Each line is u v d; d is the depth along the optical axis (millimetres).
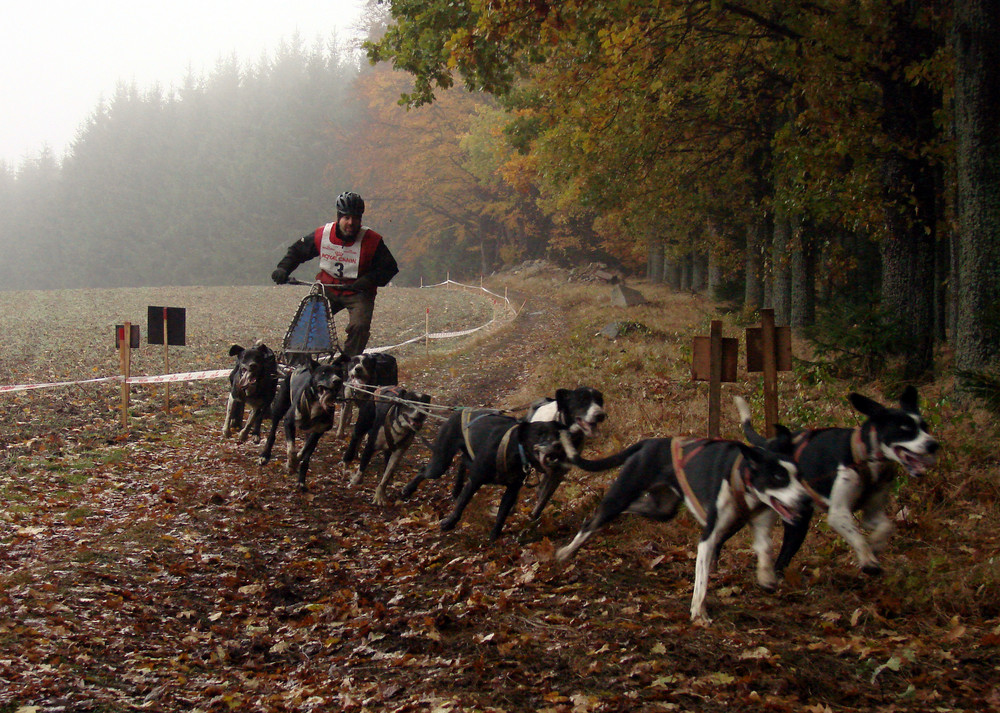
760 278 24656
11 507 7836
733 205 22375
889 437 5180
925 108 12453
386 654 5055
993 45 9797
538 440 6734
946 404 9617
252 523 7797
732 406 11578
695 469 5527
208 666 4926
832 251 16703
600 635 5188
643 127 17047
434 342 24875
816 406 10219
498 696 4445
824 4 11727
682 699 4344
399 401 8375
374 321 31453
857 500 5504
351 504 8680
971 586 5496
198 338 23703
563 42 14984
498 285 53062
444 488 9289
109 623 5328
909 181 12586
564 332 25547
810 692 4402
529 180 29734
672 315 26594
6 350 20250
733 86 17281
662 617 5430
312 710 4328
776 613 5473
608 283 46781
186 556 6840
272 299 41844
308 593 6227
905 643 4914
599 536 7184
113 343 22125
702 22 13938
